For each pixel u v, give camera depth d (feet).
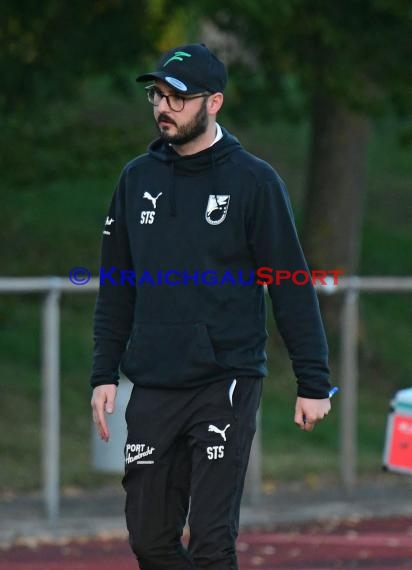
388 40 144.05
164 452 50.37
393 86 148.46
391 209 239.30
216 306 50.06
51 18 142.10
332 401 150.20
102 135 152.87
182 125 49.80
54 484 94.84
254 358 50.62
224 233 49.93
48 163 151.74
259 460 103.91
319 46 147.64
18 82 141.90
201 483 49.80
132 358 50.90
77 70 144.77
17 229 190.90
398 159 271.08
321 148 172.14
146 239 50.57
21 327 158.81
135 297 52.75
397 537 92.53
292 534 94.43
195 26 186.60
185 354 49.96
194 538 49.70
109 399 52.42
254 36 151.94
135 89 160.25
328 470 119.96
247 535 93.71
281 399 150.82
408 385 172.04
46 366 95.04
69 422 131.34
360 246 217.15
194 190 50.24
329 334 168.96
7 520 93.81
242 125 182.29
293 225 50.44
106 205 210.59
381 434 144.87
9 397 133.90
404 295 202.28
